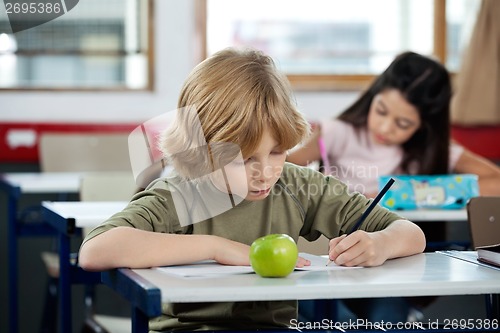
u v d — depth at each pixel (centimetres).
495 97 436
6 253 414
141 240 143
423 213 272
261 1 446
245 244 164
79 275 221
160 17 434
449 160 320
